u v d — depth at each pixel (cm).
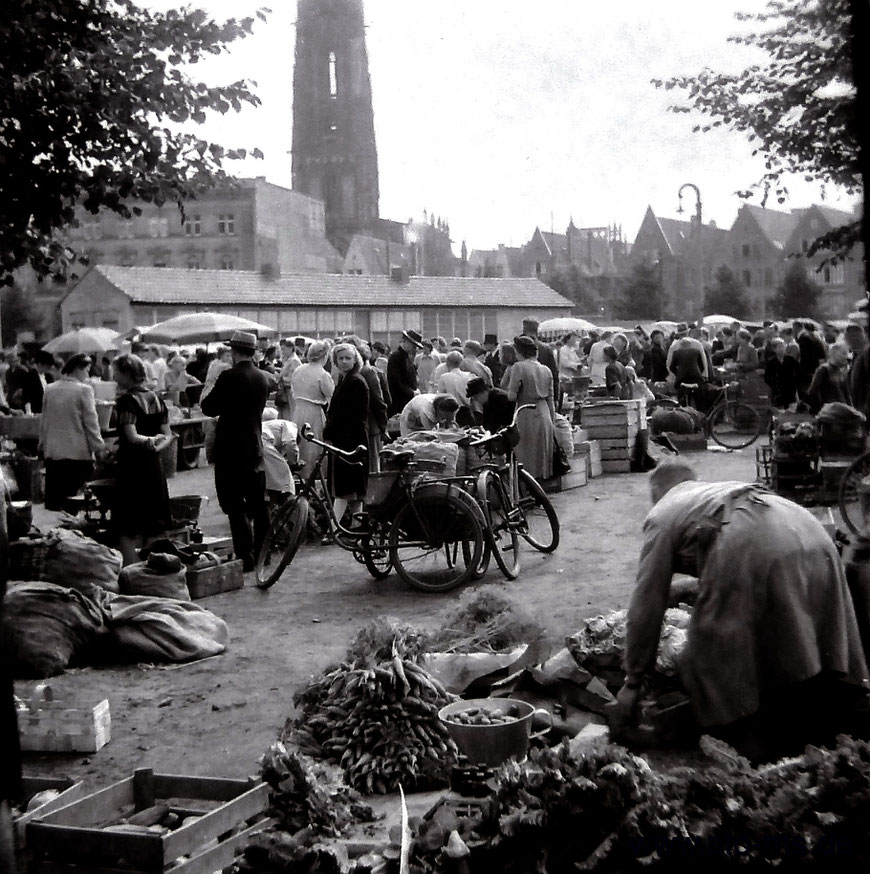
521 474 1044
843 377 1469
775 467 1173
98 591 759
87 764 534
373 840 373
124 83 734
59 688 661
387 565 969
